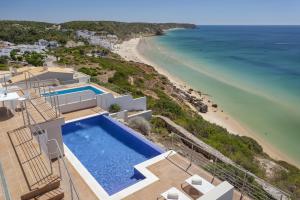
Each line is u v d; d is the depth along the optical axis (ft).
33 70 88.84
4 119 38.93
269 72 214.48
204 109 125.70
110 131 56.13
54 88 73.72
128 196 31.94
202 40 582.76
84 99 62.95
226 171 40.34
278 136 100.63
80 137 53.62
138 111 70.38
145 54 351.05
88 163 44.70
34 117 39.04
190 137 60.08
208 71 222.48
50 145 38.58
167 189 33.27
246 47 428.56
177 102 129.08
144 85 151.94
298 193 44.34
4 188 24.90
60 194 25.57
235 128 107.65
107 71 171.32
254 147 82.53
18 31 454.40
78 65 186.91
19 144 32.07
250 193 36.24
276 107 130.93
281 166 67.46
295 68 231.09
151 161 40.01
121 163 44.75
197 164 41.06
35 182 25.61
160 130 62.90
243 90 161.79
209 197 25.53
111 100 66.18
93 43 431.43
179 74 212.64
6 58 234.58
